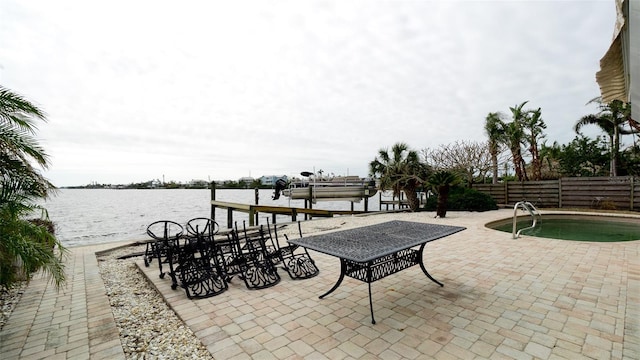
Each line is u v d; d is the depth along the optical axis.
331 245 2.65
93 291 3.41
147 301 3.22
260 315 2.71
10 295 3.24
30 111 2.51
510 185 12.80
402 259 3.24
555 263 4.21
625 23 1.47
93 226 14.24
